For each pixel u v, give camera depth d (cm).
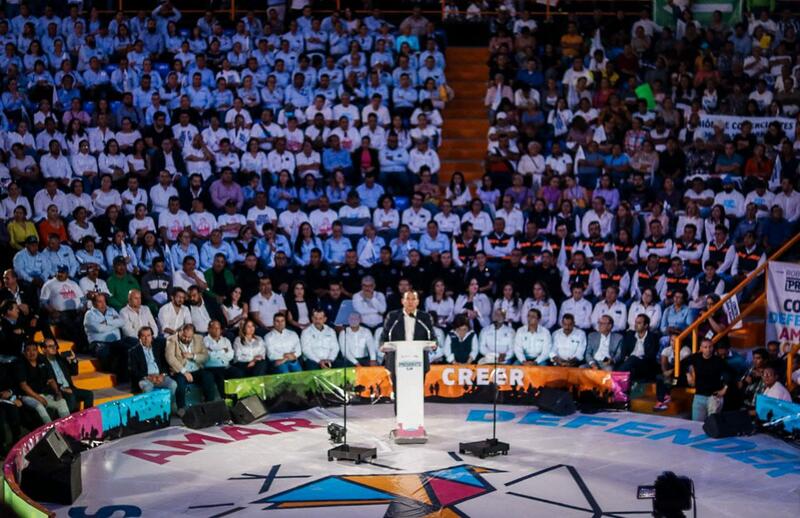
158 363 1605
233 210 1916
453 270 1861
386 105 2194
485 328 1784
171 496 1206
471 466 1327
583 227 1952
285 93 2183
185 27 2375
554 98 2202
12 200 1819
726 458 1369
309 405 1680
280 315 1716
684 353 1695
